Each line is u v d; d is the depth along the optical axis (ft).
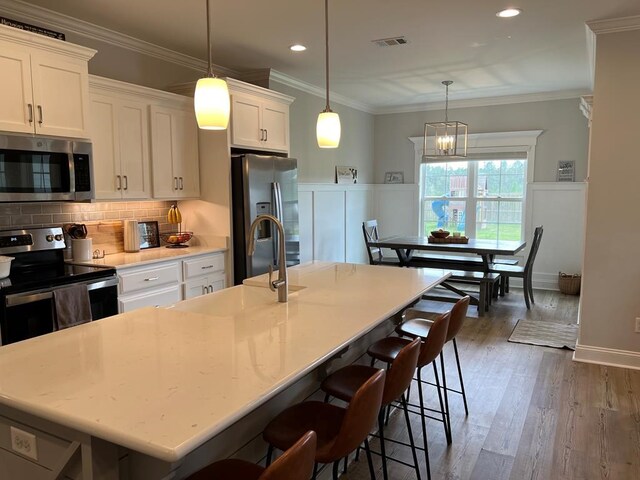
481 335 15.52
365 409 5.27
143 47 13.79
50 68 10.12
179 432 3.71
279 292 7.96
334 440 5.56
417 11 11.60
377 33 13.24
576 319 17.28
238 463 5.06
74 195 10.75
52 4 10.89
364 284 9.34
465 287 22.53
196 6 11.12
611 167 12.20
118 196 12.17
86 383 4.63
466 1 11.00
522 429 9.64
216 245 14.60
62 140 10.43
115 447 4.29
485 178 23.79
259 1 10.84
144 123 12.84
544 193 22.22
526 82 19.54
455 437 9.37
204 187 14.64
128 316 7.12
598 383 11.71
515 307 19.06
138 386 4.55
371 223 21.53
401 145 25.41
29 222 11.30
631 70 11.80
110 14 11.55
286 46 14.40
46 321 9.57
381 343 9.02
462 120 23.71
